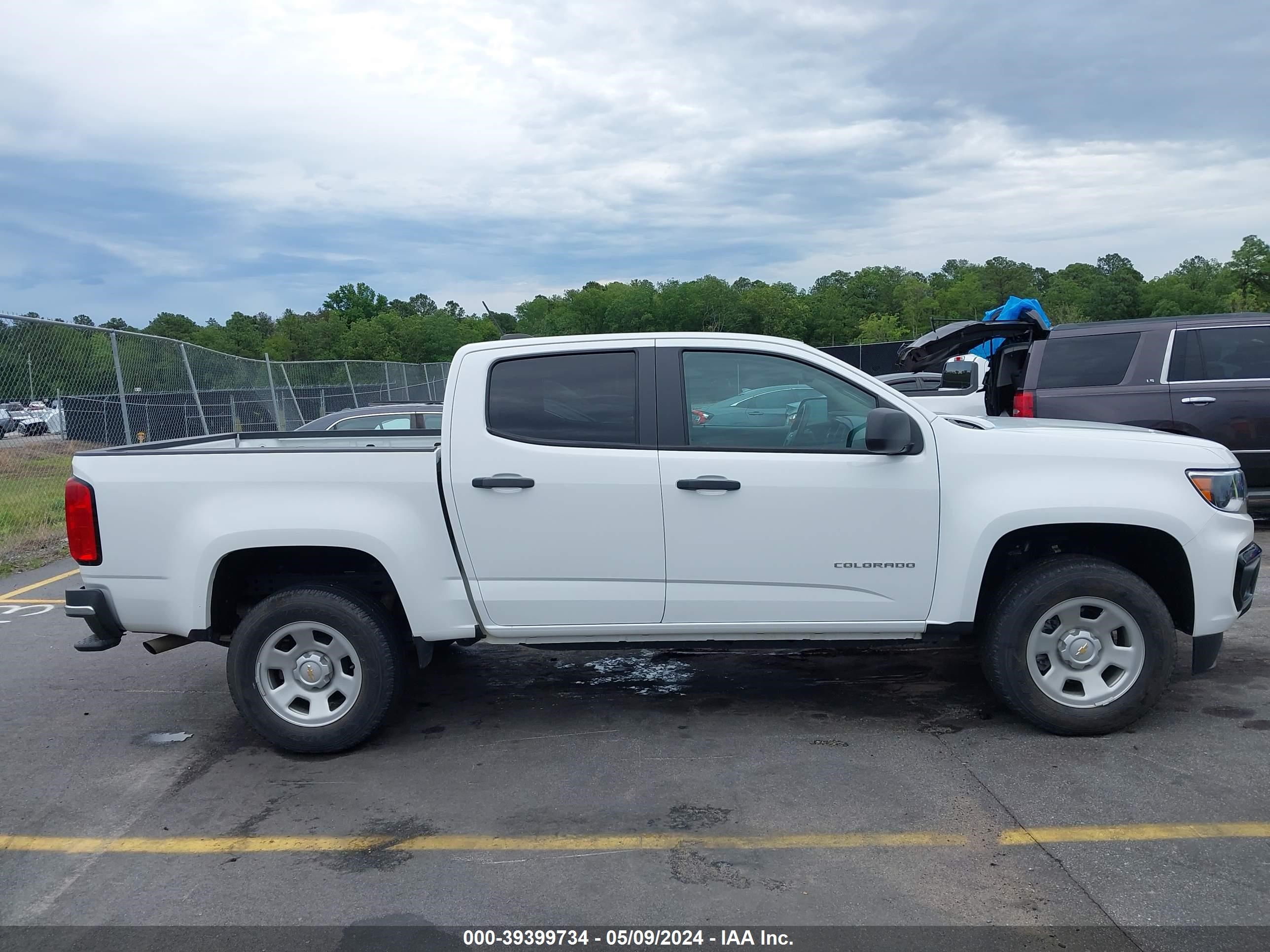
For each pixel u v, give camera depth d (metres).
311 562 4.62
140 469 4.26
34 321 10.17
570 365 4.30
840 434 4.29
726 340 4.31
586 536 4.21
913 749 4.21
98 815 3.85
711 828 3.55
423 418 9.22
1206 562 4.15
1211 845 3.29
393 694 4.33
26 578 8.82
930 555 4.20
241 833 3.65
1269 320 8.12
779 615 4.26
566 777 4.05
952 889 3.07
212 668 5.87
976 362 11.90
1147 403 8.16
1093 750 4.12
